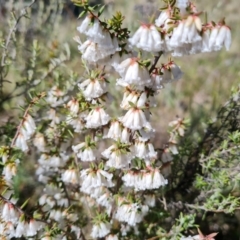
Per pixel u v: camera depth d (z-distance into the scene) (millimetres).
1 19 446
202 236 259
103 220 297
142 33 211
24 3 441
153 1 390
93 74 258
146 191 303
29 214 266
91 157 271
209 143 344
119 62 239
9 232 269
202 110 483
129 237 337
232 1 646
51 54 394
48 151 321
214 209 306
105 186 290
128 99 242
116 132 255
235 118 328
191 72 605
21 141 274
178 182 370
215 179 319
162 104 552
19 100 432
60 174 332
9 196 266
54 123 328
